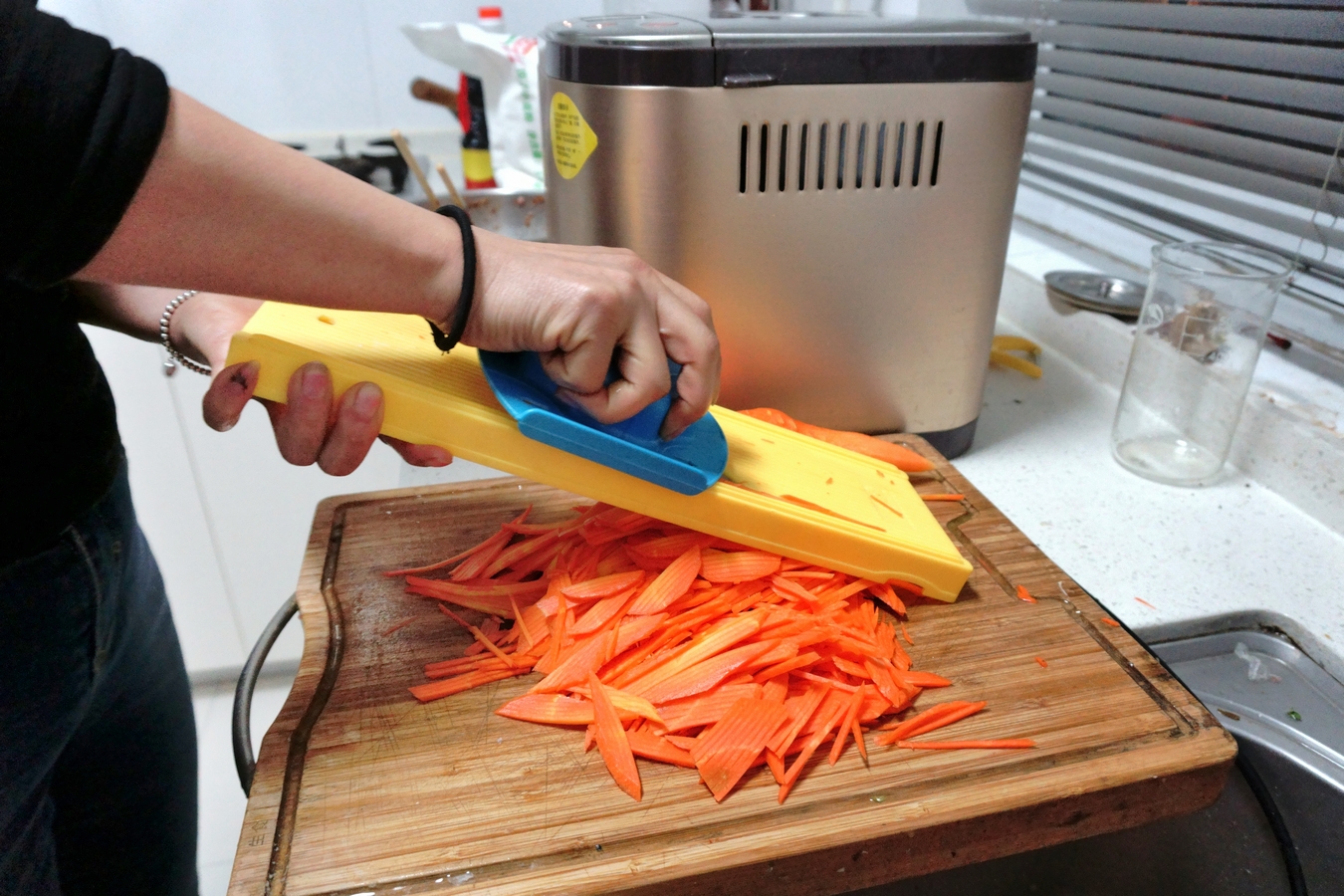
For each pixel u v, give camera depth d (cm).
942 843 47
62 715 60
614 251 51
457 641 60
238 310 62
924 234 74
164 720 78
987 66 69
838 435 77
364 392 49
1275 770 59
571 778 49
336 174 40
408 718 53
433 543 69
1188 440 87
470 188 140
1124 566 71
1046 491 81
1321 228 84
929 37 67
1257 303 77
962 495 76
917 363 81
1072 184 125
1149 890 66
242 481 158
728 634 56
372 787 48
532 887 43
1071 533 75
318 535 70
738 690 54
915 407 83
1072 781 48
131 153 33
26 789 58
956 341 80
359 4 148
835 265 75
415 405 51
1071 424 93
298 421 49
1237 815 61
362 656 58
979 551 69
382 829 46
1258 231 95
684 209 70
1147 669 56
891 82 68
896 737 52
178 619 168
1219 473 84
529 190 133
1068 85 120
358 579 65
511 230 135
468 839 46
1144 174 109
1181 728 52
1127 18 104
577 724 53
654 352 48
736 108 67
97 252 36
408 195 135
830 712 53
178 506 158
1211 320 81
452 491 76
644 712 52
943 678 56
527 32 155
